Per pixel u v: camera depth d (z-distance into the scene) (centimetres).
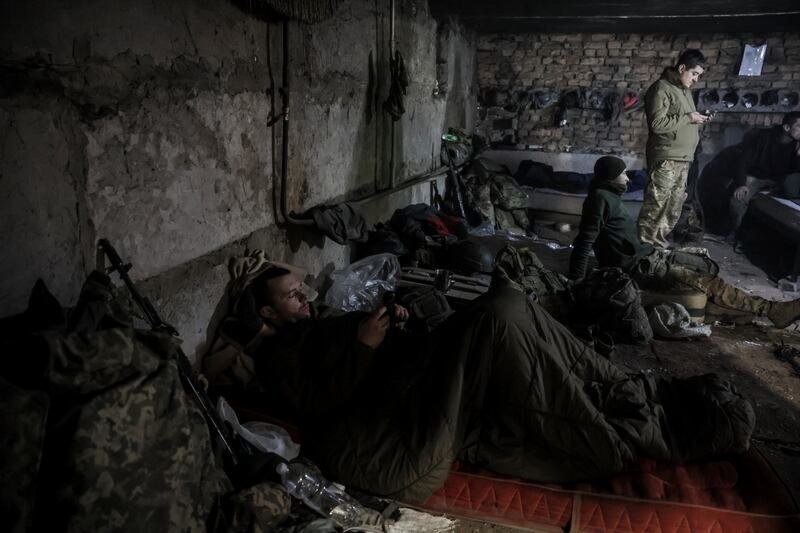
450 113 672
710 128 703
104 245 189
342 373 235
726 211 696
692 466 221
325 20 345
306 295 293
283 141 303
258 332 259
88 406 136
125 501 139
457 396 217
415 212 463
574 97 739
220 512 165
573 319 373
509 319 222
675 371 335
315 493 199
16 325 157
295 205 335
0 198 155
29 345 136
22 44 157
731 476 214
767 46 670
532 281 380
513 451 221
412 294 321
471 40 722
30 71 160
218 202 260
